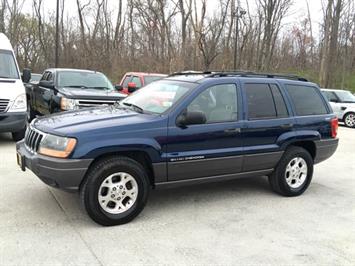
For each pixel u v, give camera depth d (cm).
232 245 419
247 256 396
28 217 468
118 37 3469
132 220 473
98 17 3547
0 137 980
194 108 503
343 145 1123
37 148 459
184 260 383
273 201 570
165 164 481
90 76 1129
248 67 3022
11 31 3612
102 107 561
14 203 511
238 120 534
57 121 478
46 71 1202
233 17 2842
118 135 452
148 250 400
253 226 473
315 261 391
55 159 432
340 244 433
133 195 469
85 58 3356
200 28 2516
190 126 495
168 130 479
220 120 522
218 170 526
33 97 1220
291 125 583
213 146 514
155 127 473
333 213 530
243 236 443
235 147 532
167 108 496
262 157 557
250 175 564
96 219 448
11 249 389
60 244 404
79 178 435
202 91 514
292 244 427
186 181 507
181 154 489
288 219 501
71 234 429
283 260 391
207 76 546
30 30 3778
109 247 403
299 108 602
